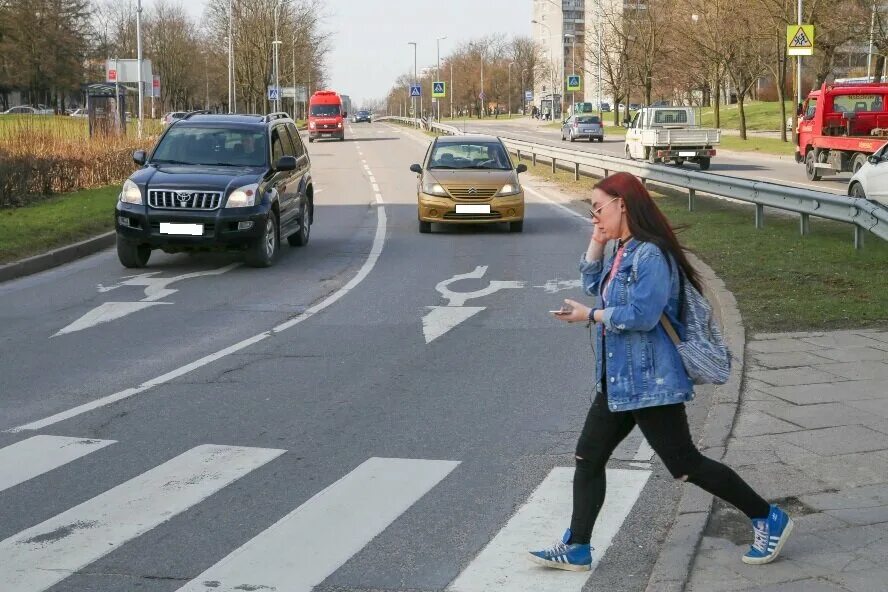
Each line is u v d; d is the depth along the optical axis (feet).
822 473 19.70
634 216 14.93
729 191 63.62
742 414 23.95
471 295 43.70
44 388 28.50
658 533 17.70
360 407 26.37
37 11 349.41
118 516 18.69
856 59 208.44
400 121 409.28
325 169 135.13
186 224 49.67
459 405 26.48
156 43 394.52
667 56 219.61
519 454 22.38
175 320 38.55
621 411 15.11
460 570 16.20
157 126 165.17
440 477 20.83
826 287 39.40
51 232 59.93
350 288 45.85
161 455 22.43
